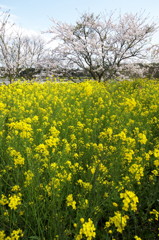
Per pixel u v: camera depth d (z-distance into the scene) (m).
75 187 3.23
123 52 15.84
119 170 3.32
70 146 4.10
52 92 9.33
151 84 13.58
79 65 16.25
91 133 5.01
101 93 9.89
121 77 16.75
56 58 16.47
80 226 2.18
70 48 15.45
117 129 5.09
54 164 2.84
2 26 13.28
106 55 15.91
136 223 2.79
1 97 7.73
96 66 16.33
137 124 5.85
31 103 7.23
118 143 3.70
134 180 3.04
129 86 12.84
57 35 15.60
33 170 2.90
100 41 16.12
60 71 16.58
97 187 2.92
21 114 5.85
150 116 6.63
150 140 5.11
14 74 14.74
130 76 17.62
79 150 4.24
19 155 3.04
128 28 15.93
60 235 2.34
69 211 2.85
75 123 5.88
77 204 2.88
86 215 2.59
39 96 7.76
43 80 16.67
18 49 14.88
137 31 15.26
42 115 5.98
